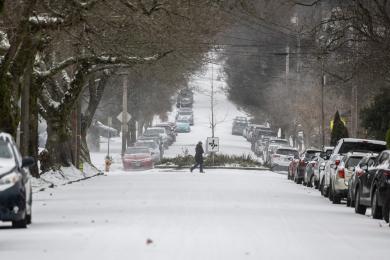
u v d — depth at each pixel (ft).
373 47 272.51
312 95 562.25
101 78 408.46
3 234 128.77
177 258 98.37
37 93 293.02
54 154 336.08
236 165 485.15
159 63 359.25
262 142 597.93
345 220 167.73
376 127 357.82
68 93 336.70
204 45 326.03
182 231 132.46
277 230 137.69
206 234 127.95
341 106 543.39
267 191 266.16
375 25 285.64
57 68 300.61
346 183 221.25
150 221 151.74
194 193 244.22
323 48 284.20
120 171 442.09
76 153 356.59
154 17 248.93
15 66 248.93
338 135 410.52
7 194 132.46
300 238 125.70
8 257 100.27
